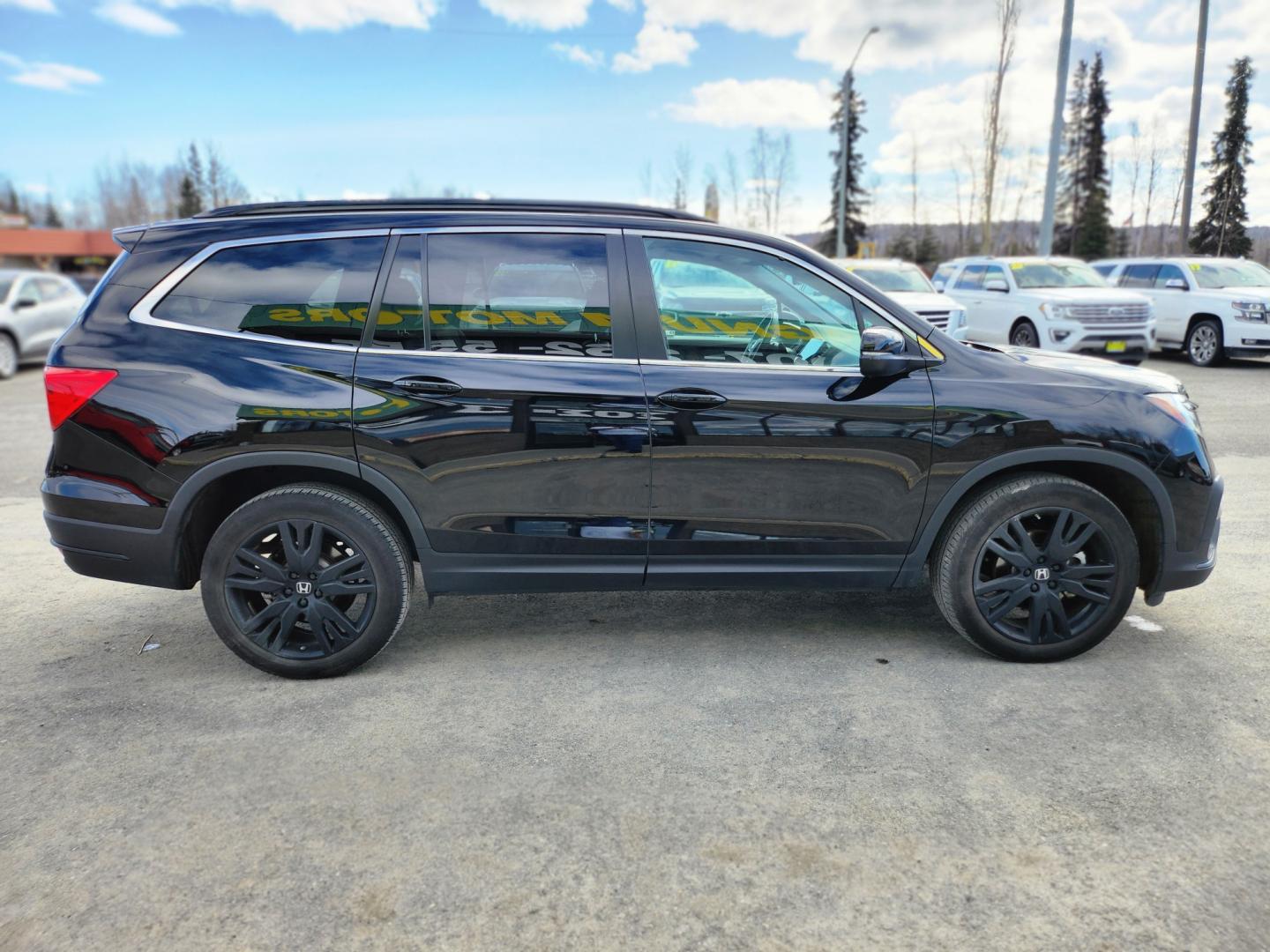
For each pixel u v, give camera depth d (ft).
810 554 11.35
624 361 10.92
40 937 6.81
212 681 11.35
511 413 10.71
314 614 11.12
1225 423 28.86
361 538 10.96
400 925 6.93
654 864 7.64
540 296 10.94
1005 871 7.48
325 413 10.61
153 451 10.59
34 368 50.65
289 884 7.41
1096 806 8.37
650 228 11.20
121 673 11.66
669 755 9.43
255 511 10.90
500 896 7.25
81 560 11.01
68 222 300.40
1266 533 17.19
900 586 11.64
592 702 10.68
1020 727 9.89
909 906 7.08
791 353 11.16
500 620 13.44
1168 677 11.11
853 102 172.14
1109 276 50.83
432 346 10.83
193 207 207.62
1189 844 7.78
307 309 10.84
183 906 7.15
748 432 10.90
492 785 8.87
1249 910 6.98
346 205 11.29
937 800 8.52
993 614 11.39
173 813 8.43
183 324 10.81
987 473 11.14
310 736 9.88
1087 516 11.16
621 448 10.85
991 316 45.62
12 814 8.43
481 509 10.93
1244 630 12.56
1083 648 11.52
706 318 11.09
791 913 7.03
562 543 11.10
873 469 11.09
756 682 11.14
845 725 10.00
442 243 10.96
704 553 11.24
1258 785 8.66
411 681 11.32
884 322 11.30
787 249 11.28
